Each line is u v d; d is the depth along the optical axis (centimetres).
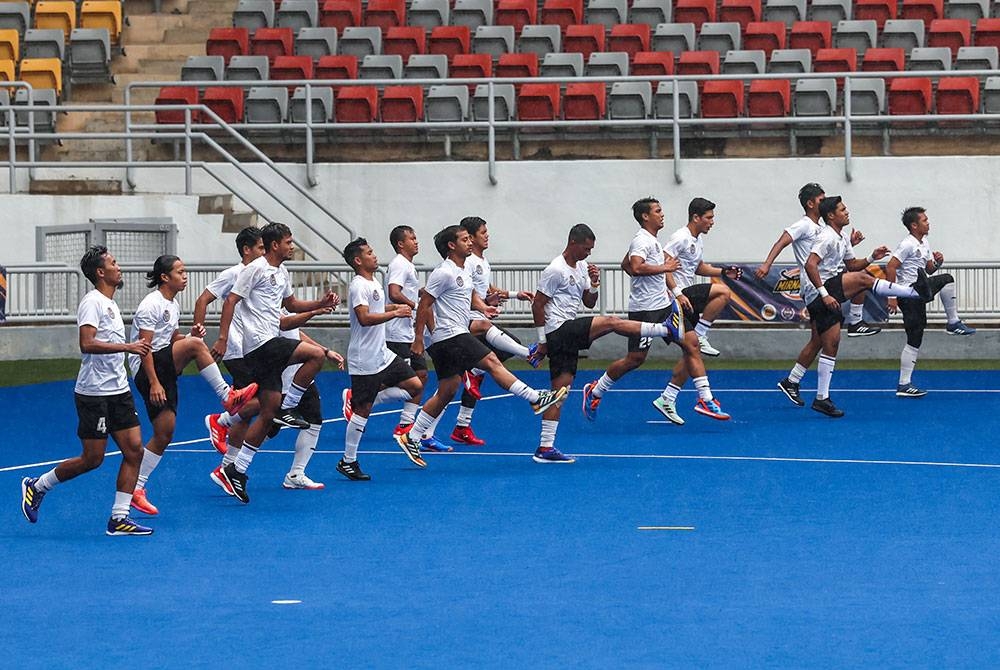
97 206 6025
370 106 6575
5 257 5950
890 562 2203
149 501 2852
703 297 4131
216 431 3127
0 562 2277
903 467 3180
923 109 6322
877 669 1627
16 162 6156
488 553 2306
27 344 5719
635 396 4719
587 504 2756
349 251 3089
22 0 7888
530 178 6203
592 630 1812
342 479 3114
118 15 7494
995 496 2803
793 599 1969
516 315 5747
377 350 3072
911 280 4472
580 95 6481
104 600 2012
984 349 5591
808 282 4125
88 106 6091
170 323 2725
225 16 7675
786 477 3056
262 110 6625
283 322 3003
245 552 2339
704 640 1756
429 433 3528
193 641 1784
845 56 6600
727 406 4412
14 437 3853
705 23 7019
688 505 2731
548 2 7400
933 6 7094
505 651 1719
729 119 6097
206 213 6278
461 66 6888
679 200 6109
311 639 1788
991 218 5938
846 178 6006
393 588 2066
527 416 4244
